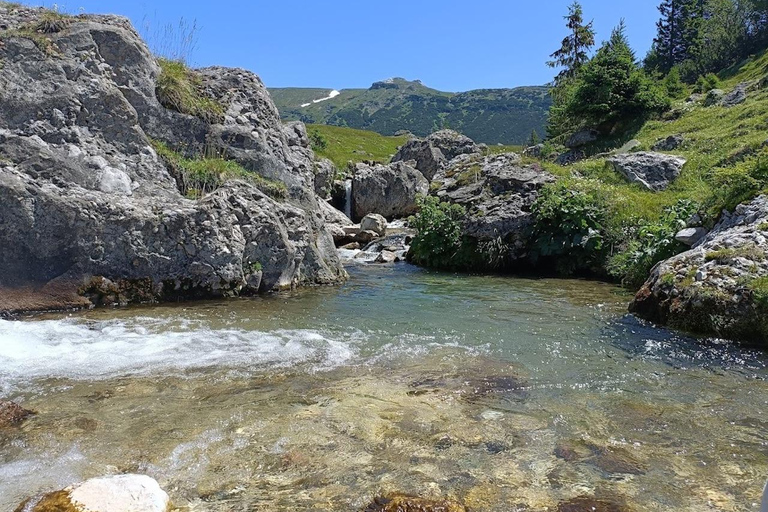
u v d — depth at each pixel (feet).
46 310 27.17
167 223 31.04
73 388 16.92
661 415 15.75
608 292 36.73
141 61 39.01
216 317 27.22
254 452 13.08
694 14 205.16
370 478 12.02
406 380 18.52
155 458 12.67
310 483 11.78
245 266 34.14
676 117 90.94
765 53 128.16
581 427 14.88
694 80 154.71
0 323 23.90
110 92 35.24
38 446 13.07
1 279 26.61
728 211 32.30
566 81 137.90
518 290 37.65
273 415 15.25
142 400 16.12
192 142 39.78
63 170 30.14
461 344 23.21
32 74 33.14
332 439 13.84
